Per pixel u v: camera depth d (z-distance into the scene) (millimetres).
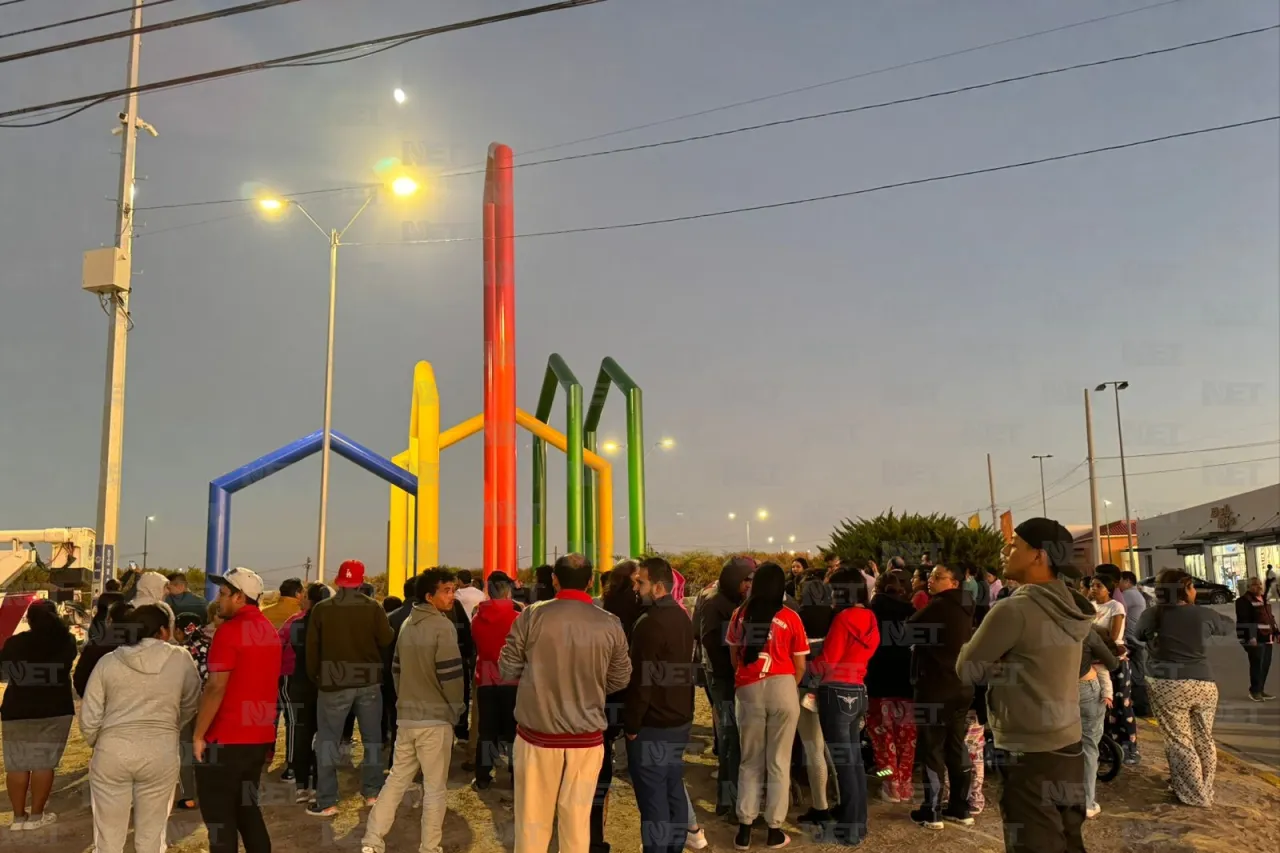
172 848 5938
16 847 5965
